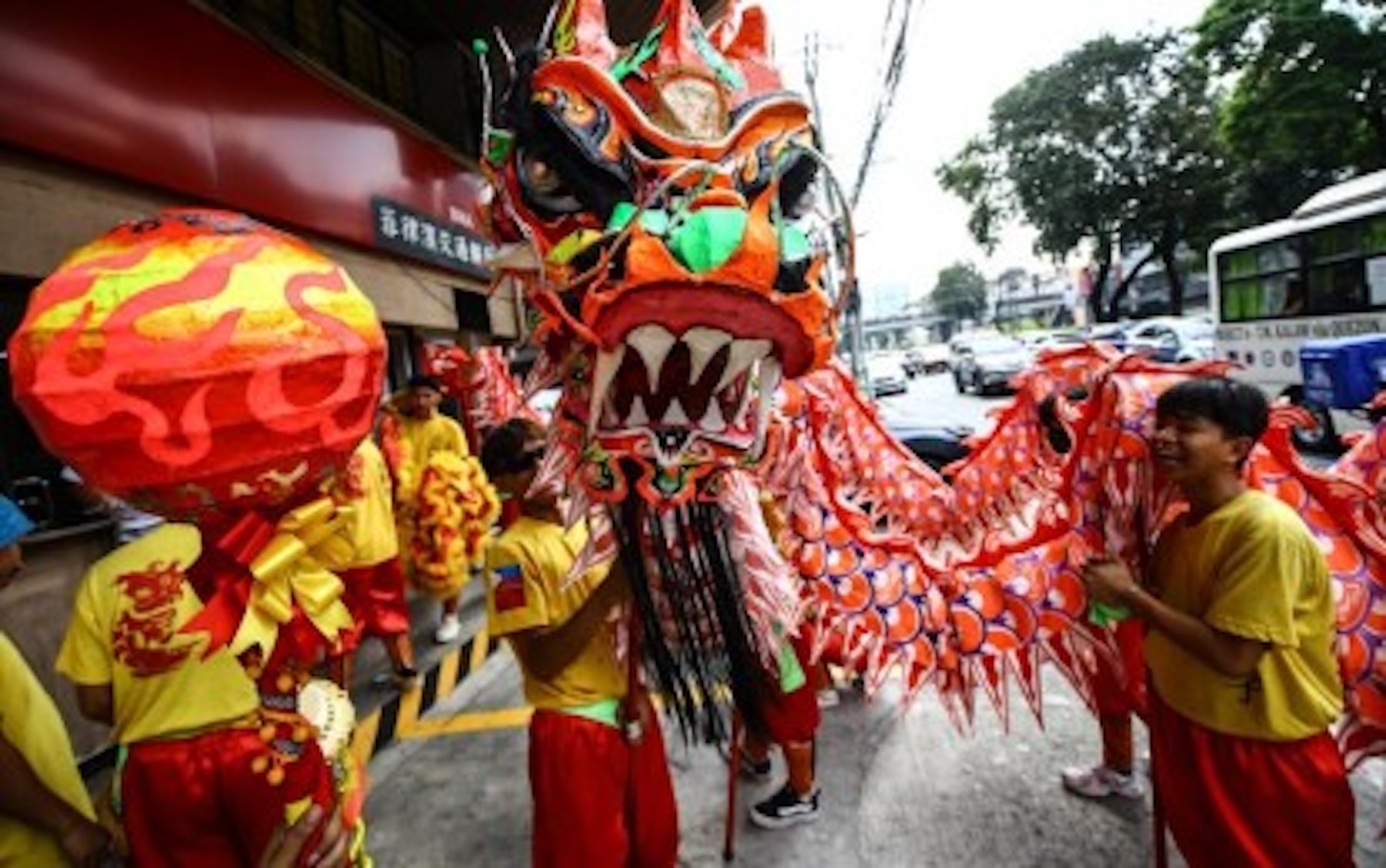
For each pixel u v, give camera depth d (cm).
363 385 109
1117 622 219
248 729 169
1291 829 174
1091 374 275
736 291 128
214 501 104
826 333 145
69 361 95
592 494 155
